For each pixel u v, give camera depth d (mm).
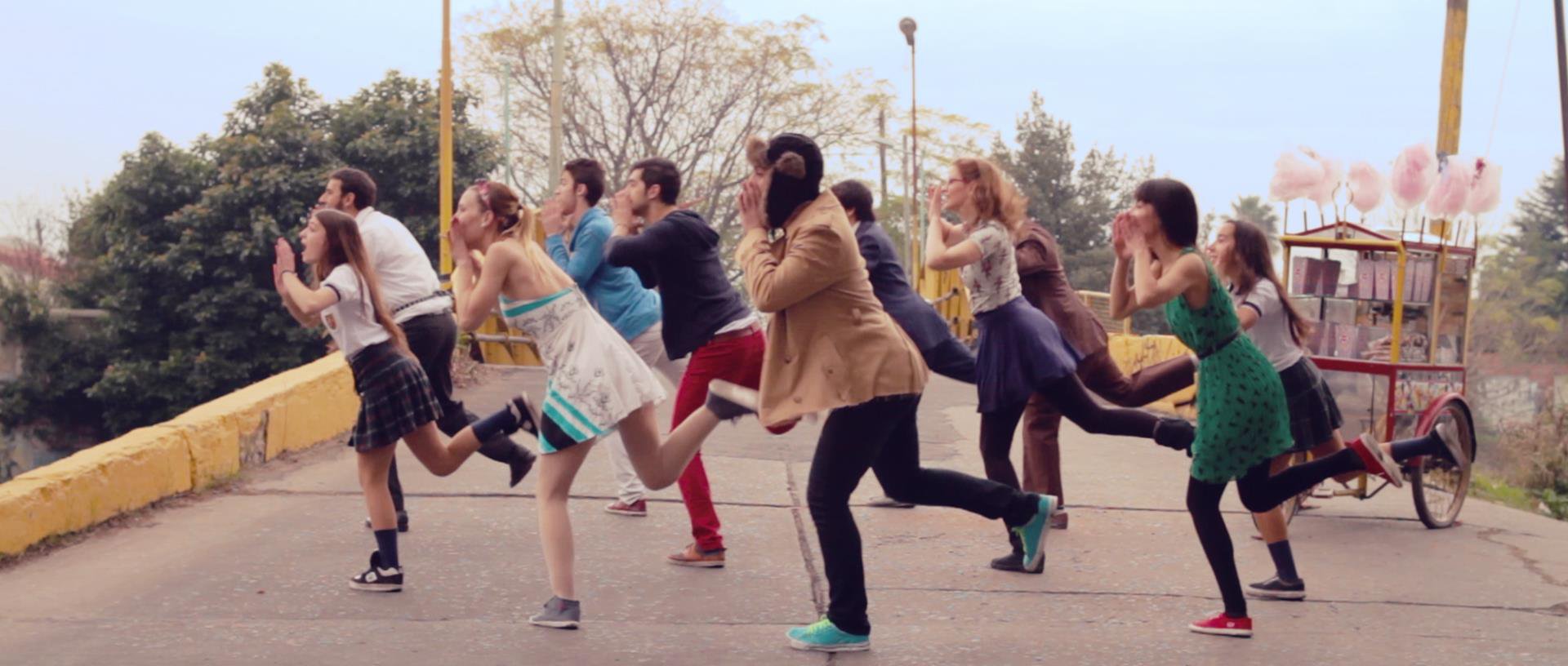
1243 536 6934
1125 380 6543
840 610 4734
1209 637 5055
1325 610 5500
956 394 14000
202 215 26172
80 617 5094
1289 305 6344
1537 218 69312
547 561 5004
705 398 5625
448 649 4719
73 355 28781
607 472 8164
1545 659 4859
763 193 4555
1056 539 6707
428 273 6582
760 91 38281
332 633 4902
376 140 27125
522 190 38344
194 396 25922
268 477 7949
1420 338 7805
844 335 4543
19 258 31516
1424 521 7211
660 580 5723
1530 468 13867
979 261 6031
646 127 38250
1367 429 7648
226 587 5531
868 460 4684
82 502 6418
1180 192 5031
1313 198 7957
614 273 6531
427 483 7711
